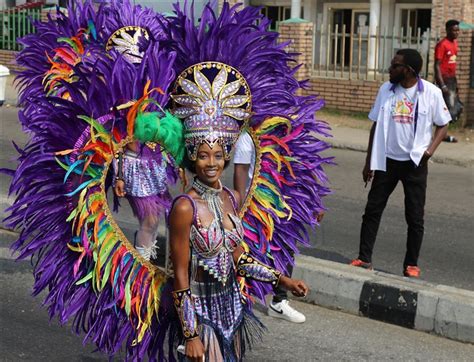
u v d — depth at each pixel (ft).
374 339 18.85
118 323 13.79
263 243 15.21
